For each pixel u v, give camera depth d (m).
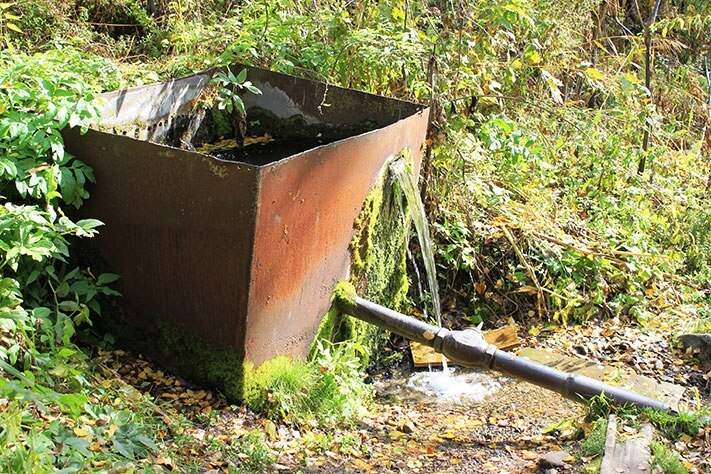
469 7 6.54
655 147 8.09
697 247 7.16
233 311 4.18
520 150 6.43
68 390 3.83
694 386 5.35
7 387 3.19
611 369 5.51
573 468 3.93
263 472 3.82
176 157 4.06
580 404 4.74
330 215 4.62
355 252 5.01
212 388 4.35
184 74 6.26
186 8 7.48
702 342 5.69
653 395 5.09
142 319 4.44
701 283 6.84
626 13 10.38
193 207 4.10
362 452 4.23
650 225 7.32
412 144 5.55
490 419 4.85
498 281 6.30
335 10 6.91
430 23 6.73
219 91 5.80
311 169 4.32
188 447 3.83
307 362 4.75
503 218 6.62
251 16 7.13
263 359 4.38
